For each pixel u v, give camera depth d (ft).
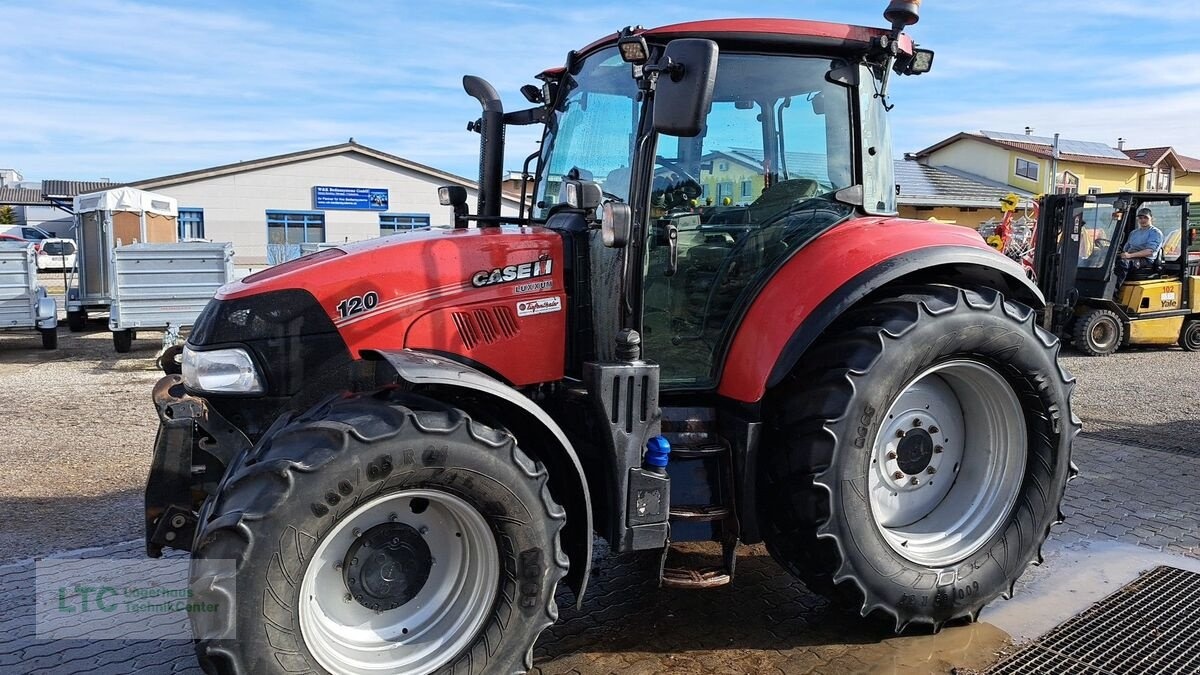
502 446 8.27
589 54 11.26
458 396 9.02
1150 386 26.55
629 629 10.44
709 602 11.16
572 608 11.03
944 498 11.05
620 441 9.11
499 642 8.52
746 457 9.75
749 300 10.28
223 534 7.33
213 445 9.30
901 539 10.40
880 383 9.39
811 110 10.61
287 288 9.26
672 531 9.59
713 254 10.38
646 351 10.27
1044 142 106.42
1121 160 103.24
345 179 88.89
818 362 9.75
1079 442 19.11
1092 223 34.30
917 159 113.09
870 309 10.08
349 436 7.59
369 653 8.33
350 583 8.33
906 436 10.62
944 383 10.84
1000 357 10.27
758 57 10.20
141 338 39.93
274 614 7.43
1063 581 11.71
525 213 12.79
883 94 10.98
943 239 10.62
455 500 8.24
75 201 44.83
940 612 10.09
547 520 8.56
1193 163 120.78
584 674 9.41
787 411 9.70
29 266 35.19
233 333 9.16
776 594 11.38
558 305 10.09
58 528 14.34
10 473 17.69
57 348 36.50
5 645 10.18
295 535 7.43
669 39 9.78
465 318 9.65
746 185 10.43
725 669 9.50
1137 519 14.11
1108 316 33.40
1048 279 33.76
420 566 8.62
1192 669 9.37
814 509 9.37
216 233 85.35
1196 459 17.69
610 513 9.30
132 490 16.53
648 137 9.29
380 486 7.76
